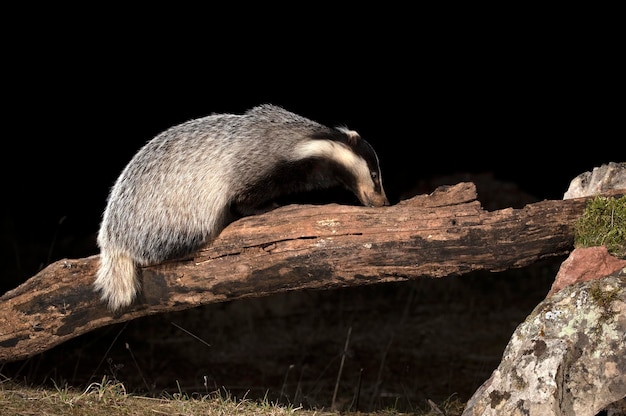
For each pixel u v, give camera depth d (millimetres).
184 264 7574
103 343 12703
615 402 6477
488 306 14688
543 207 7070
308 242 7215
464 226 7012
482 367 11742
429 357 12297
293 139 8336
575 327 6406
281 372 11664
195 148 7875
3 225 17484
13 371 10609
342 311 14703
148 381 10922
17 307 7551
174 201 7656
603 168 7922
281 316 14453
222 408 7512
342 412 8820
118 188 7828
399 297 15508
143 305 7699
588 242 7012
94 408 7012
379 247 7102
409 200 7242
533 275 16219
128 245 7617
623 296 6426
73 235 18469
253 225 7383
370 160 8695
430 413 8500
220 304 14578
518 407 6230
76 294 7609
